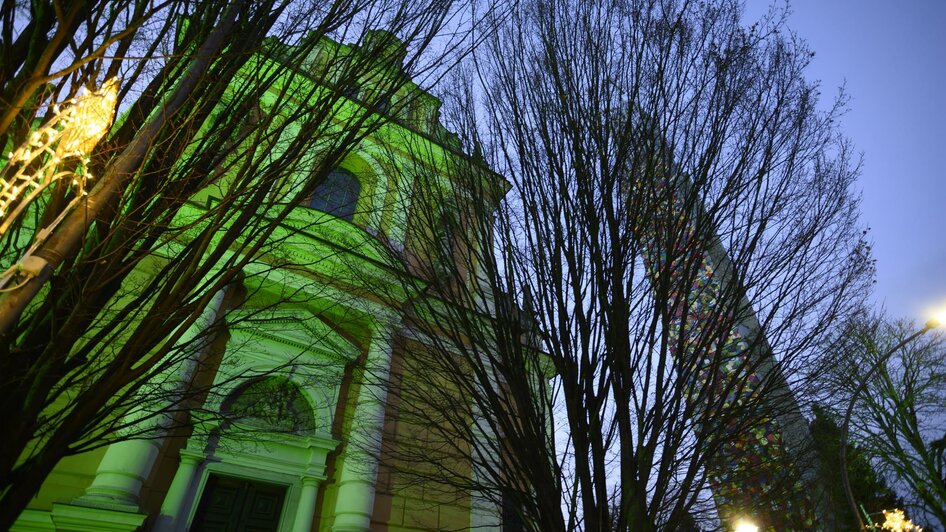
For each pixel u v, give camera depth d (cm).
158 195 416
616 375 497
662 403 499
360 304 1080
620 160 624
